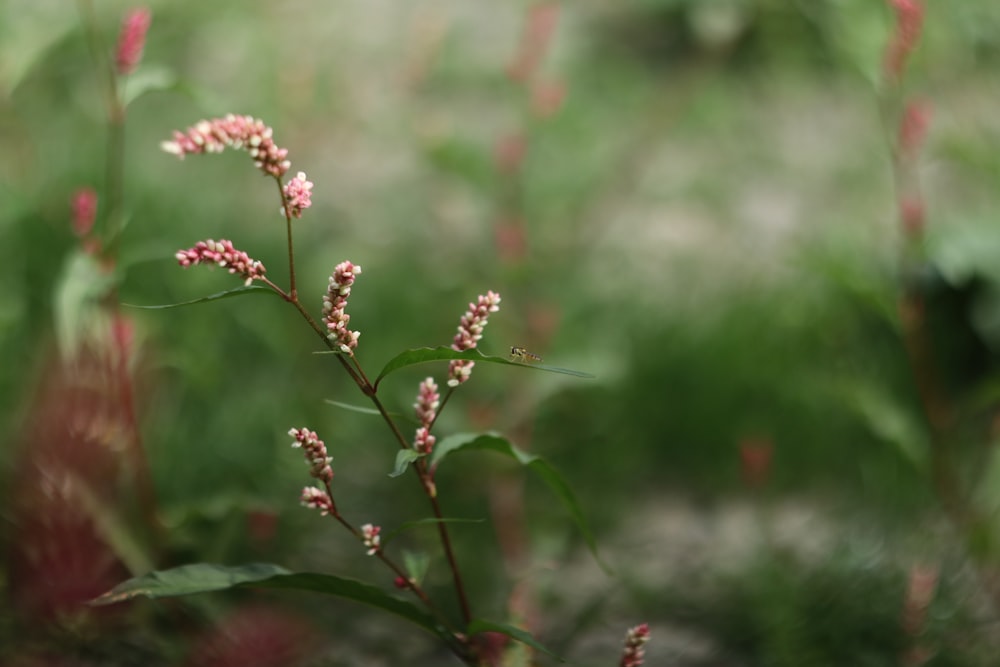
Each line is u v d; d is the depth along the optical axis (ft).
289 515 17.46
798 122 31.30
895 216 26.27
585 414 20.48
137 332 17.93
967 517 17.40
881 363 21.40
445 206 24.98
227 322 20.92
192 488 17.71
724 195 27.25
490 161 23.65
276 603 15.92
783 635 15.62
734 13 32.76
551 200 24.90
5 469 16.20
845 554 17.06
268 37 29.53
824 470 20.08
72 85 26.03
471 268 22.68
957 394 21.24
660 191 27.17
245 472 18.13
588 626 16.10
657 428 20.80
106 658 14.87
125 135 25.48
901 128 17.69
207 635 14.93
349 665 15.26
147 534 15.42
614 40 34.60
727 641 16.38
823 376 20.83
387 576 17.03
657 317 22.40
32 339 19.75
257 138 9.41
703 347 21.58
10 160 23.38
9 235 21.08
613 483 19.69
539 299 22.20
